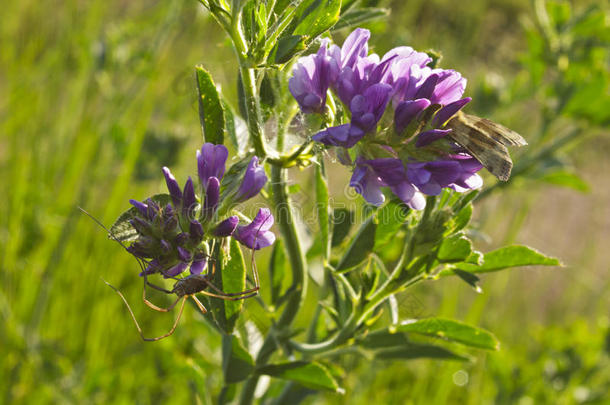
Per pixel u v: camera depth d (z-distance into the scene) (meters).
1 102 0.59
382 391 0.52
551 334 0.55
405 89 0.31
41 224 0.54
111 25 0.58
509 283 0.72
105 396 0.46
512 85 0.46
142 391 0.47
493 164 0.30
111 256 0.53
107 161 0.56
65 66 0.60
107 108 0.56
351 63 0.31
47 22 0.69
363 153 0.31
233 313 0.32
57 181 0.57
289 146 0.32
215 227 0.31
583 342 0.53
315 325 0.36
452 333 0.34
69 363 0.49
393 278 0.33
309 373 0.34
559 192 1.08
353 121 0.30
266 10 0.32
